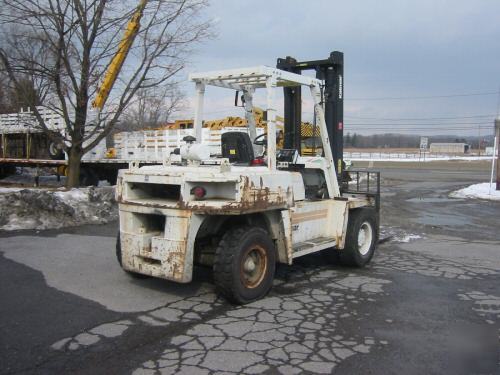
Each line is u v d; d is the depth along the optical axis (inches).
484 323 207.6
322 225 288.4
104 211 463.2
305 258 328.5
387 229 454.3
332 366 165.0
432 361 169.8
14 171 913.5
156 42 533.6
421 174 1395.2
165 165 253.3
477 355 175.3
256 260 234.2
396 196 767.1
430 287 262.2
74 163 565.3
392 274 289.9
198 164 248.1
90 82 536.1
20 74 569.3
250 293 227.8
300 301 235.0
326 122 329.4
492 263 321.1
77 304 224.5
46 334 189.3
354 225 295.6
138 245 230.8
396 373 160.7
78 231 404.8
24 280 262.1
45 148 782.5
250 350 177.2
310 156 304.7
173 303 228.4
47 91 587.5
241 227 229.1
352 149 5088.6
